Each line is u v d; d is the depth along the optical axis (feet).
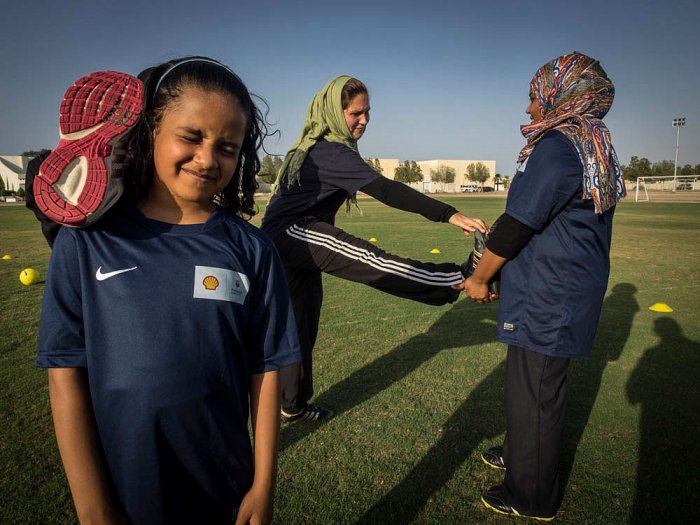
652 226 55.36
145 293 3.33
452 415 10.37
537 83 7.29
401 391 11.57
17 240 43.68
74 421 3.32
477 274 7.32
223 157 3.55
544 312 6.66
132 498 3.38
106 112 3.25
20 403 10.59
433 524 7.09
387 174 359.66
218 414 3.58
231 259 3.67
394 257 8.85
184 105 3.33
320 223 9.16
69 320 3.33
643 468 8.46
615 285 23.82
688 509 7.38
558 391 6.95
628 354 14.10
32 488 7.67
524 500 7.14
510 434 7.20
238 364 3.75
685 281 24.66
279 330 4.05
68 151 3.14
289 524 7.04
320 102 8.98
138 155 3.47
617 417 10.30
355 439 9.39
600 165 6.26
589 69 6.78
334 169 8.88
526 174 6.56
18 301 20.11
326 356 13.92
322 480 8.08
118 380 3.28
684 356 13.89
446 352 14.25
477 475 8.30
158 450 3.35
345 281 25.13
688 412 10.50
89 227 3.41
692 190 223.92
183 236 3.58
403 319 17.80
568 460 8.72
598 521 7.15
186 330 3.38
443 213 8.52
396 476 8.23
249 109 3.96
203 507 3.62
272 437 3.93
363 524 7.06
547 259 6.59
